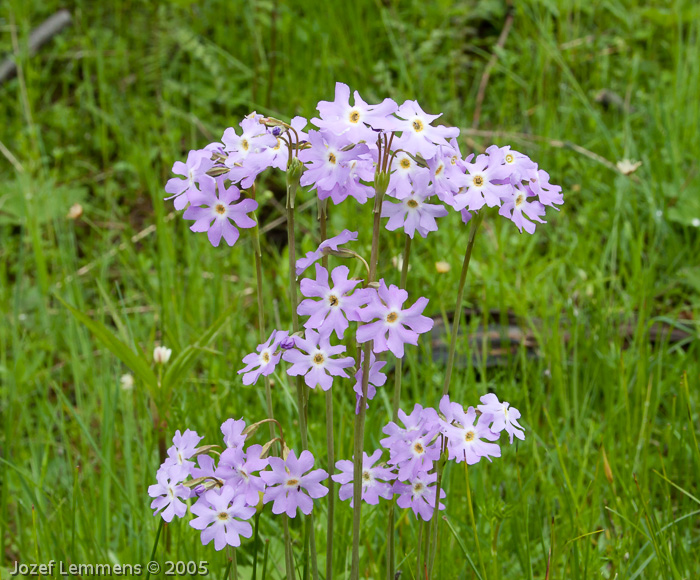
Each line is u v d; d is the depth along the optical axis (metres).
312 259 1.76
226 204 1.80
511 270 4.15
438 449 1.80
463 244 4.21
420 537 2.01
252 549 2.60
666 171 4.56
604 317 3.56
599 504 2.69
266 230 4.60
